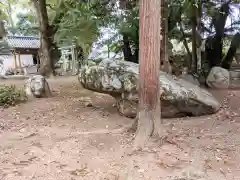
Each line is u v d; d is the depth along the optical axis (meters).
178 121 4.65
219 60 9.93
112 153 3.27
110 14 8.75
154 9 3.33
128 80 4.85
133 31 9.45
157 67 3.50
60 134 4.06
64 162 3.07
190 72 9.16
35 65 19.48
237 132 3.86
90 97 7.31
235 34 9.60
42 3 11.66
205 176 2.68
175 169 2.84
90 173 2.83
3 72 17.64
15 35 19.53
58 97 7.31
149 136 3.51
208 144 3.42
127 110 4.95
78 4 8.36
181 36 10.25
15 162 3.08
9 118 5.13
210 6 9.05
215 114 5.04
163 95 4.63
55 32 12.02
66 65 17.27
